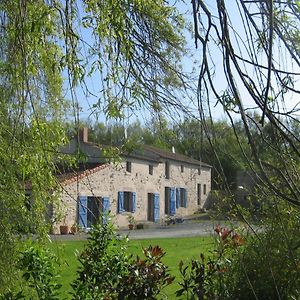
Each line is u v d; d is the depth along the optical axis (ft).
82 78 11.96
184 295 18.53
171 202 121.49
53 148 16.28
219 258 17.89
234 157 7.69
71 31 11.82
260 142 7.64
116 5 11.90
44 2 11.80
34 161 15.88
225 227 19.45
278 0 7.82
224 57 7.58
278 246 16.34
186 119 10.55
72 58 11.90
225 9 7.61
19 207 16.22
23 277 15.74
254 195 15.93
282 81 7.91
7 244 15.74
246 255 17.28
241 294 17.15
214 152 7.75
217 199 17.25
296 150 7.32
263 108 7.21
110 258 16.19
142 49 12.77
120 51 12.62
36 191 17.15
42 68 14.48
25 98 12.48
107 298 15.69
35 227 17.13
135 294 15.84
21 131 13.73
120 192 100.73
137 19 12.69
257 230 17.22
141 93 12.83
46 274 15.75
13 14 12.27
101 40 12.58
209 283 17.33
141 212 111.24
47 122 16.16
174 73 12.67
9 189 15.56
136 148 14.42
